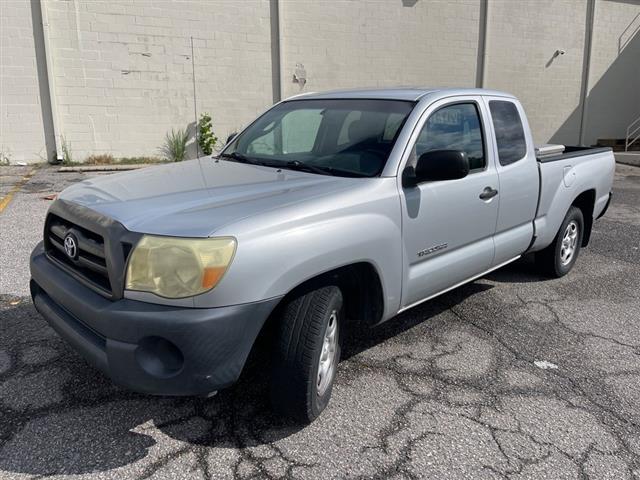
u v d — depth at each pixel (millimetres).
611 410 3439
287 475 2738
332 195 3137
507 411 3379
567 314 4926
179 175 3629
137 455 2840
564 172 5391
